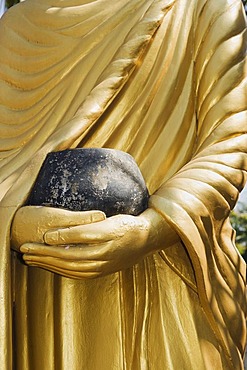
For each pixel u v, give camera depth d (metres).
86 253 5.02
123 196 5.23
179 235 5.35
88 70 6.07
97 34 6.18
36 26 6.46
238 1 6.24
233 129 5.76
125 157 5.39
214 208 5.50
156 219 5.32
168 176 5.82
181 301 5.71
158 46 6.02
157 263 5.75
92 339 5.46
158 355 5.61
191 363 5.59
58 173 5.26
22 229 5.20
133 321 5.62
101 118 5.81
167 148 5.84
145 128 5.86
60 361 5.43
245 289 5.88
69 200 5.16
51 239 5.04
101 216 5.08
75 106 5.92
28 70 6.36
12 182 5.61
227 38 6.02
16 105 6.29
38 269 5.58
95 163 5.26
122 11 6.21
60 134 5.61
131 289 5.64
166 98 5.91
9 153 6.09
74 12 6.36
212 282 5.56
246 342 5.97
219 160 5.63
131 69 5.92
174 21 6.11
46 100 6.14
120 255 5.11
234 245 5.84
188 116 5.95
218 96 5.88
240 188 5.69
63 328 5.45
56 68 6.22
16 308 5.64
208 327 5.68
